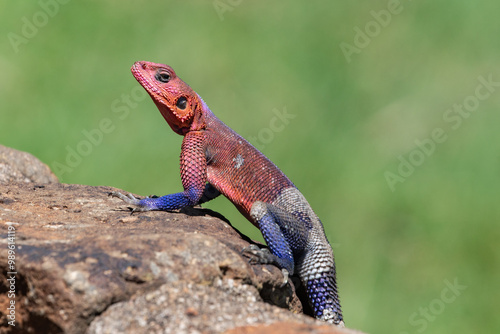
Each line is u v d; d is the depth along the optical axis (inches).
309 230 312.7
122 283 224.2
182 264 236.8
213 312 224.5
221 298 234.1
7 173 366.9
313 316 308.2
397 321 546.6
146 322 217.0
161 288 228.2
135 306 221.6
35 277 224.1
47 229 268.1
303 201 323.9
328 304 305.1
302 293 311.9
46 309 220.7
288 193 323.3
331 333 212.1
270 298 273.0
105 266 226.8
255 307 234.5
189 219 306.2
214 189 353.1
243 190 327.0
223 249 250.4
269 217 298.2
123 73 689.6
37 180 380.2
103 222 291.3
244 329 214.5
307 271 305.7
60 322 217.3
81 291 217.9
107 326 215.6
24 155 386.3
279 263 280.7
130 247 238.2
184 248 243.0
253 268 267.3
